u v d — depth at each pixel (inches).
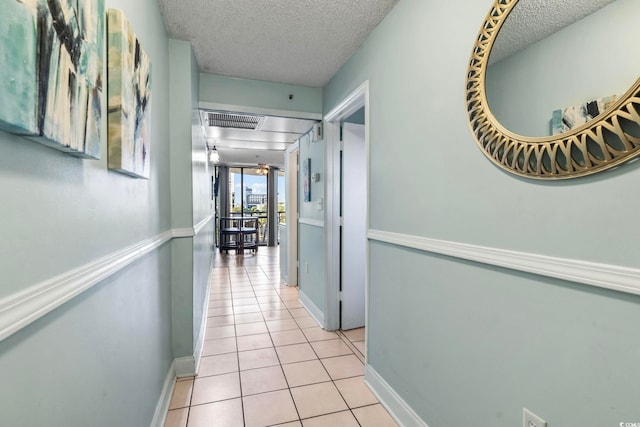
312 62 93.4
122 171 38.0
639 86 26.0
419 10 57.2
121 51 34.8
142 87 45.8
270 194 332.5
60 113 22.4
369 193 77.2
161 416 61.4
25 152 21.0
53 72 21.4
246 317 124.3
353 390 75.2
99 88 29.9
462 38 46.9
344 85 93.8
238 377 80.3
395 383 65.6
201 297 107.7
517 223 38.4
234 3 65.3
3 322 18.5
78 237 28.4
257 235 298.0
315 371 83.5
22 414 20.8
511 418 39.5
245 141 172.2
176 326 80.0
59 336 25.4
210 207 206.7
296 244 172.2
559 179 33.3
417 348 58.5
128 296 42.9
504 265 39.8
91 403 31.1
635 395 27.8
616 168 28.6
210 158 193.5
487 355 43.1
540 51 34.6
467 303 46.6
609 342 29.6
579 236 31.7
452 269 49.6
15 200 20.0
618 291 28.7
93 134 28.3
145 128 48.3
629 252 27.8
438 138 52.4
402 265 63.4
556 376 34.3
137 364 46.8
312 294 128.3
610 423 29.5
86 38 26.8
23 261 20.7
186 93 80.7
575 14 31.1
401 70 63.2
